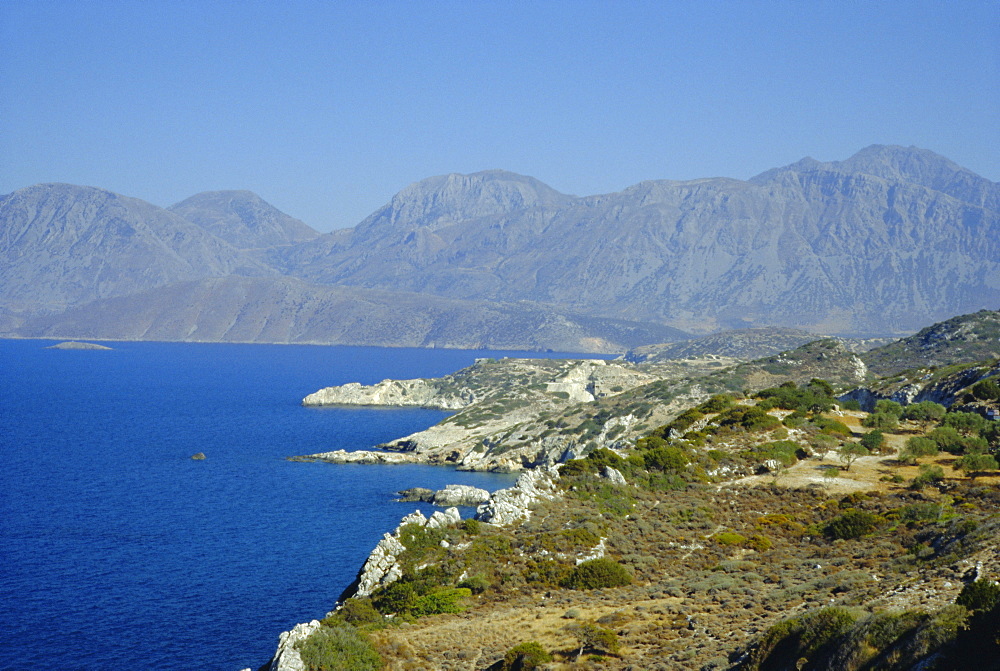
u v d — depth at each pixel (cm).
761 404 11344
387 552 6538
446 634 5088
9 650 7544
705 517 7288
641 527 7056
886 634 3200
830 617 3569
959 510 6538
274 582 9506
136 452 19838
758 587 5206
